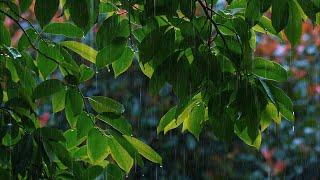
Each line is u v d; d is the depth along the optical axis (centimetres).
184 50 238
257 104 238
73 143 262
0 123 255
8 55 258
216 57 238
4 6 263
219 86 239
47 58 259
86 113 257
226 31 245
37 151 253
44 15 231
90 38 407
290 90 470
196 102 253
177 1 234
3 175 251
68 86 257
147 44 237
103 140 256
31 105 256
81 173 258
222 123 242
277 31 232
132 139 257
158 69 237
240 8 249
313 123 471
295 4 234
